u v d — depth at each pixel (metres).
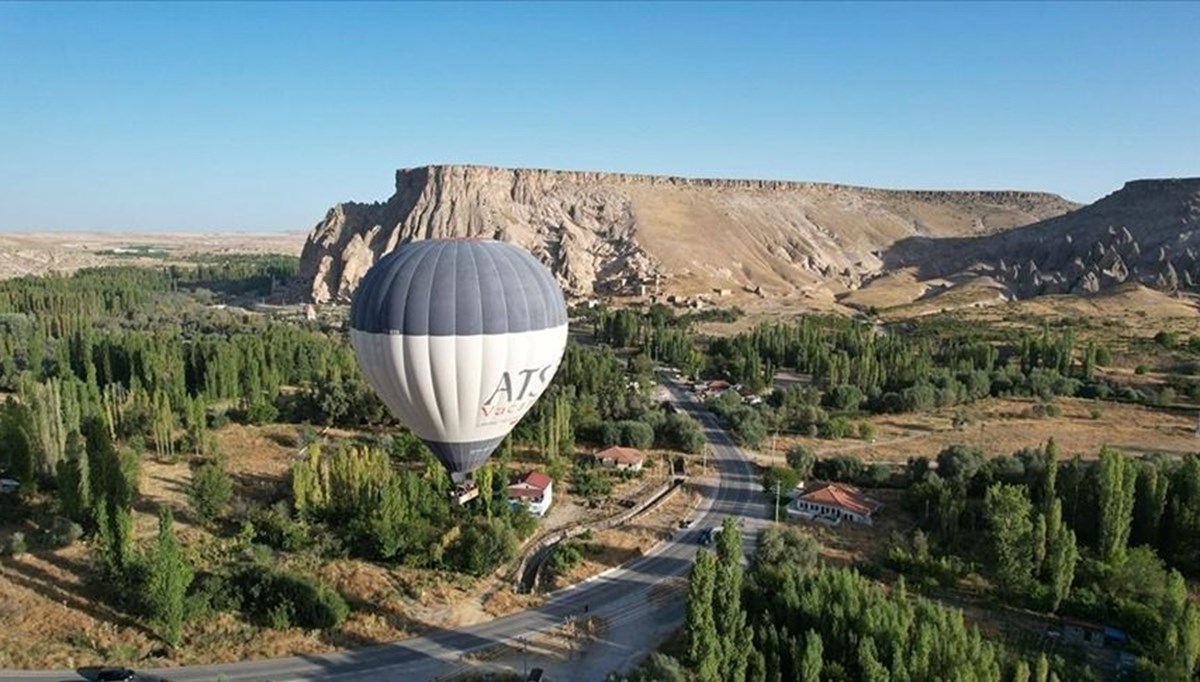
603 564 59.88
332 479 64.44
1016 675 40.00
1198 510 58.38
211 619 50.19
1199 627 42.47
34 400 72.50
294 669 45.84
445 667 46.28
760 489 77.06
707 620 42.41
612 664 46.75
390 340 44.31
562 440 84.44
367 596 53.62
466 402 45.56
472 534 58.78
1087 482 62.00
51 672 44.94
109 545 52.53
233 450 84.38
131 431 85.12
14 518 64.56
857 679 41.56
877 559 60.31
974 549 60.31
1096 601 51.22
